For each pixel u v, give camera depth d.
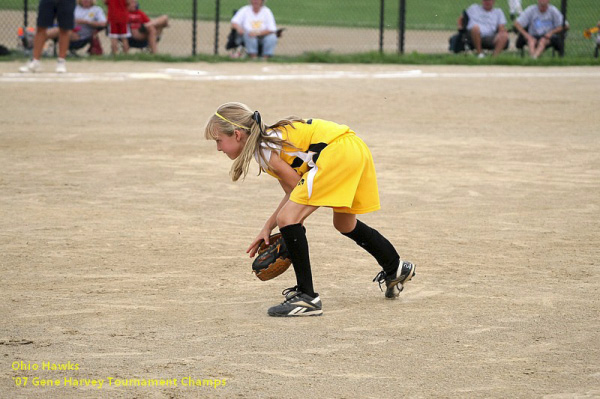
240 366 8.30
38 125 24.36
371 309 10.18
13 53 40.94
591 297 10.66
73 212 15.02
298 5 73.12
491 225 14.41
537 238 13.59
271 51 43.62
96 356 8.55
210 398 7.54
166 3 68.94
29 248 12.70
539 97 31.47
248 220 14.65
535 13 44.03
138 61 40.59
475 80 36.31
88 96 29.80
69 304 10.23
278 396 7.58
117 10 40.50
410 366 8.32
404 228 14.17
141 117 26.17
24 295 10.54
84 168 18.88
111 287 10.93
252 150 9.62
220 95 30.58
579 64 42.81
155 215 14.89
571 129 24.94
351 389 7.74
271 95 30.67
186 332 9.29
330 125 9.86
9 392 7.65
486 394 7.64
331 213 15.47
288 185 9.88
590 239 13.54
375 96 31.02
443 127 25.16
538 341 9.05
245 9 43.03
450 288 11.04
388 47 51.84
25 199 15.95
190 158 20.22
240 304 10.35
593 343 9.00
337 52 48.28
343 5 73.81
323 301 10.51
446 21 65.56
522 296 10.69
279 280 11.41
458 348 8.84
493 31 43.84
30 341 8.97
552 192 16.94
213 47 48.78
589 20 59.97
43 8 34.28
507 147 21.94
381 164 19.61
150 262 12.09
